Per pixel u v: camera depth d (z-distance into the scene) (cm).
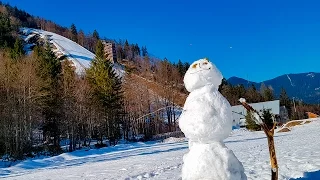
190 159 378
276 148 1490
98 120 4931
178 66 9362
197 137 375
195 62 406
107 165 1827
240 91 9969
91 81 5459
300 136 2417
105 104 5031
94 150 3669
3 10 15475
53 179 1343
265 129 365
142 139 5162
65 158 3030
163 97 5281
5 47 8838
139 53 15538
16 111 3788
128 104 5616
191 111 378
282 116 9025
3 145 3850
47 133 4672
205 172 365
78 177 1311
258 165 933
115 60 11569
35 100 4150
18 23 14612
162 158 1831
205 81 393
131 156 2484
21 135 3722
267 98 11062
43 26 16288
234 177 365
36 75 4472
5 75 4088
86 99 4819
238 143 2483
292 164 849
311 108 11338
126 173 1205
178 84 6388
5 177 1884
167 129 4947
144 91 5669
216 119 370
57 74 5606
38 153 4028
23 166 2538
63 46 13200
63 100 4419
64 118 4347
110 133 4991
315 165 786
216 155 368
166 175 1012
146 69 8175
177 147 3027
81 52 13125
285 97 11950
